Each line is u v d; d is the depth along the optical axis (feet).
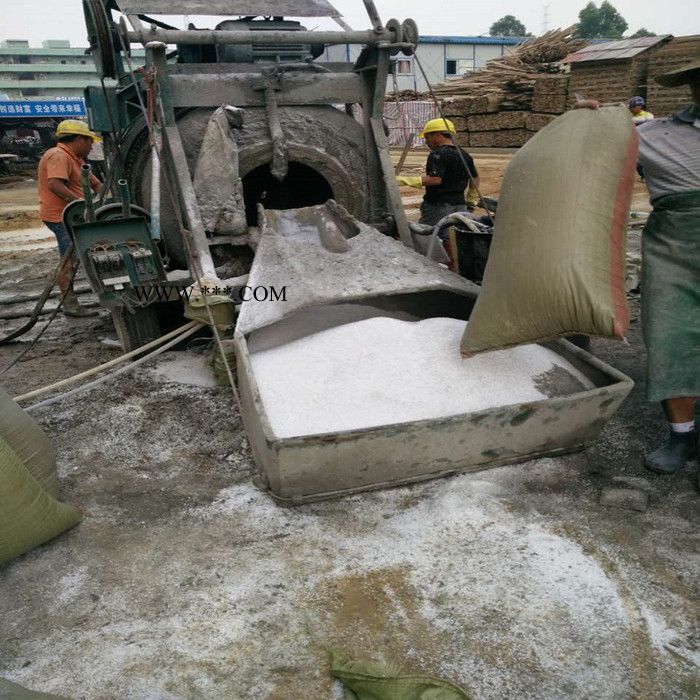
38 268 27.32
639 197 36.40
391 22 14.56
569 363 10.47
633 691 6.36
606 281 8.11
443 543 8.38
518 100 53.93
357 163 15.72
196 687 6.53
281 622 7.29
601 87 47.01
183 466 10.51
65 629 7.27
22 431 9.18
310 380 9.45
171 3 14.92
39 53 243.40
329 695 6.42
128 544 8.62
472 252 13.21
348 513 9.00
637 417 11.50
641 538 8.39
